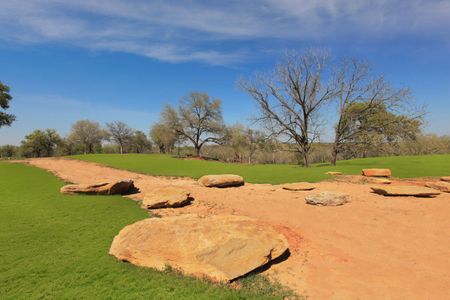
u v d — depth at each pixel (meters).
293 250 8.50
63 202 14.99
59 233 10.00
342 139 31.14
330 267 7.43
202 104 60.56
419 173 21.00
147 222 8.88
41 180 23.14
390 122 28.95
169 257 7.35
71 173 27.91
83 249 8.53
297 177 21.66
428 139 48.75
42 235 9.79
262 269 7.33
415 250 8.30
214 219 9.20
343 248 8.63
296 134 32.22
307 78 30.91
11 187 19.70
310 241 9.22
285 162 62.28
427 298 5.90
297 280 6.78
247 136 67.75
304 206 13.35
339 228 10.35
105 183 17.39
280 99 31.92
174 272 6.99
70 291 6.15
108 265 7.42
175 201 14.04
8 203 14.70
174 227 8.36
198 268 6.98
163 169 30.89
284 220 11.42
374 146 30.55
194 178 24.52
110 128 82.19
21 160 40.81
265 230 8.62
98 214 12.62
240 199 15.25
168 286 6.33
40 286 6.38
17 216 12.22
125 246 7.86
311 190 16.84
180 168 31.62
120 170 30.66
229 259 7.17
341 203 13.30
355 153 35.44
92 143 88.12
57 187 19.70
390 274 6.97
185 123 61.22
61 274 6.95
